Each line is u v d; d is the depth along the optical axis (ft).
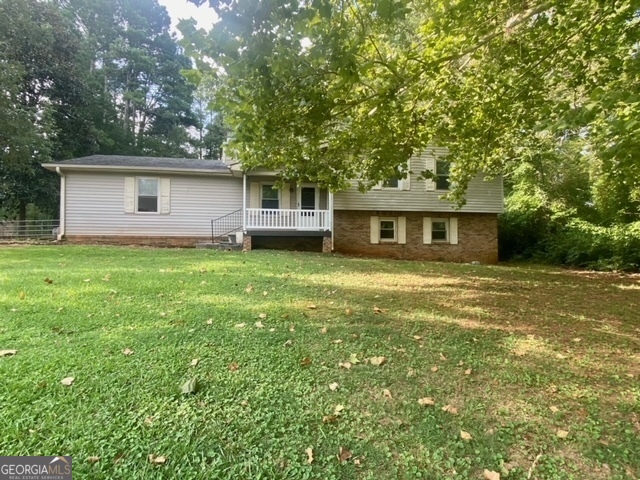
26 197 66.13
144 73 118.73
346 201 47.65
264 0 10.79
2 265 24.85
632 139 12.64
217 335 12.22
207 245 43.55
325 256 38.93
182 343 11.40
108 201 45.73
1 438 6.64
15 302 14.98
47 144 63.52
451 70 20.62
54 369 9.26
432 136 24.18
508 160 44.80
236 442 6.94
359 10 12.80
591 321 16.46
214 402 8.22
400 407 8.45
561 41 18.34
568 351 12.38
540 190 53.78
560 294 23.53
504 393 9.30
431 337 13.16
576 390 9.56
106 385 8.64
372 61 14.83
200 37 12.37
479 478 6.32
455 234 49.98
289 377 9.60
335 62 12.17
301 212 45.01
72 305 14.87
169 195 47.21
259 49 11.71
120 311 14.39
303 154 20.79
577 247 46.80
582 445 7.29
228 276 22.97
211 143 128.77
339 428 7.55
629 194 41.50
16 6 62.69
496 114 22.86
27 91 68.95
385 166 22.58
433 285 23.89
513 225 56.70
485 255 50.49
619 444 7.35
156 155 110.93
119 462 6.24
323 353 11.25
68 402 7.87
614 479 6.40
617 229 44.60
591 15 16.79
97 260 28.43
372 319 14.96
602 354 12.19
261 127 16.01
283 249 46.57
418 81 18.97
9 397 7.90
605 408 8.70
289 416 7.86
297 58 12.50
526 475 6.43
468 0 13.88
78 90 74.79
